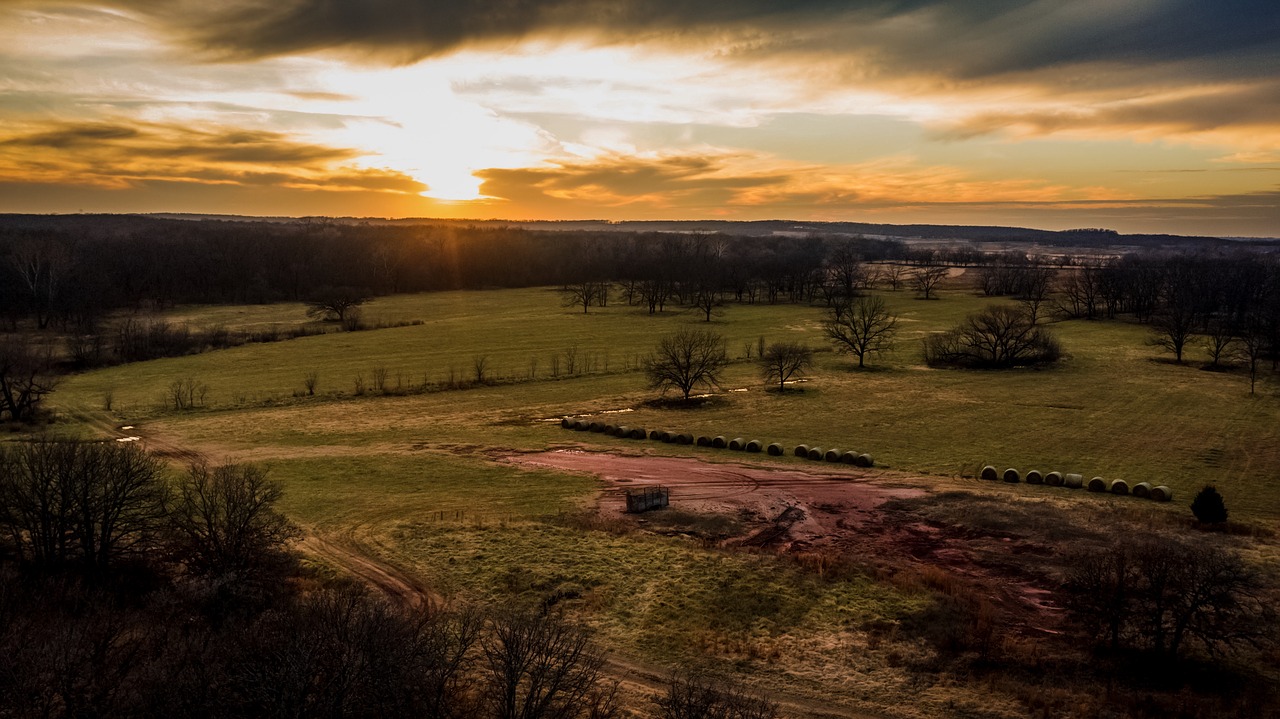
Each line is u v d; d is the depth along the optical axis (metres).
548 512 52.78
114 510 42.31
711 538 48.56
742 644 35.97
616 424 81.00
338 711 23.03
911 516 52.53
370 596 38.72
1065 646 35.69
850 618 38.22
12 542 43.09
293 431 77.44
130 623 32.22
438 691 25.12
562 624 37.41
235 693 24.41
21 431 75.00
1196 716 29.83
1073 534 48.47
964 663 34.34
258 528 41.12
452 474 62.41
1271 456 68.12
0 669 24.91
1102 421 81.12
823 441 73.75
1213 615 35.84
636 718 29.34
